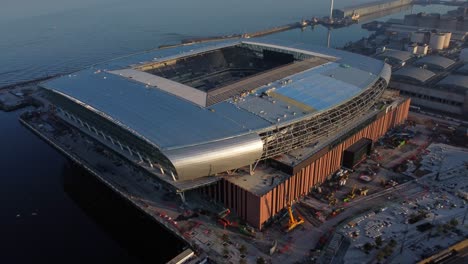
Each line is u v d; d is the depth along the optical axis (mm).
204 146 101750
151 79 147875
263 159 115438
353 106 136125
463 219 108312
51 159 162250
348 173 133125
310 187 123062
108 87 141625
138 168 122062
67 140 159125
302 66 160625
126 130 110438
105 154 144750
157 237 114125
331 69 157625
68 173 151000
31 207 128875
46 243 111562
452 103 181875
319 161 122125
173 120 113312
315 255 96688
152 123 112062
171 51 193375
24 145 175500
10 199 133500
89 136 143750
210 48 194625
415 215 110312
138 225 119750
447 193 121125
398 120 166250
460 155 143625
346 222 108812
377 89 152250
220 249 98875
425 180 128250
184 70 186625
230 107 122688
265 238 103312
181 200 116438
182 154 99000
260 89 136500
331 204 117062
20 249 109188
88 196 135375
